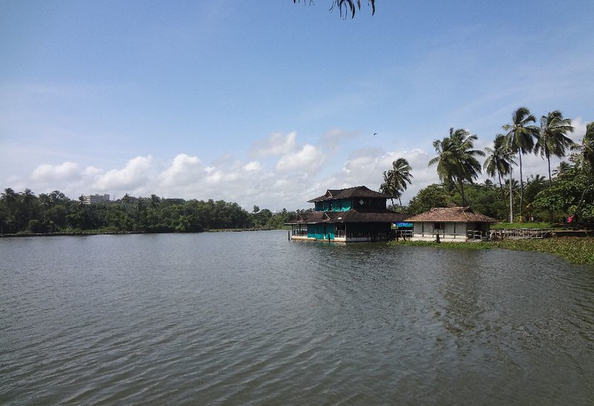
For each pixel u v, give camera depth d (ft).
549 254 130.00
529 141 216.13
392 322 58.90
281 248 211.00
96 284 103.30
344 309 67.41
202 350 49.85
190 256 180.96
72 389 40.06
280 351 48.49
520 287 79.05
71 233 467.11
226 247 239.71
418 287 82.84
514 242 162.61
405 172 265.13
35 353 50.80
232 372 42.78
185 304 75.66
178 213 568.00
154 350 50.47
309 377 40.88
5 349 52.54
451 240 187.32
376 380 39.70
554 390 36.78
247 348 49.98
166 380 41.37
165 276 115.24
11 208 461.78
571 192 178.40
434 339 50.96
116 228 505.66
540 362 42.91
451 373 40.78
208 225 593.83
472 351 46.50
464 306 66.13
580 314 59.67
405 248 170.60
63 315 69.97
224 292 86.74
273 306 71.67
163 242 312.71
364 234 215.51
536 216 244.22
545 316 59.16
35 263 160.15
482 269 102.73
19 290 95.91
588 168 180.14
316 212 255.70
